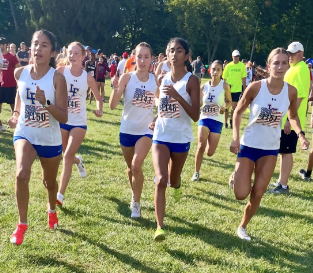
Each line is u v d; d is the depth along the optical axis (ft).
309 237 14.60
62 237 13.26
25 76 11.98
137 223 14.90
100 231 13.92
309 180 22.13
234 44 176.76
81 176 19.65
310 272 12.13
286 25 187.32
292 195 19.44
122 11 168.86
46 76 11.80
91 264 11.80
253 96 13.42
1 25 172.24
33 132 12.06
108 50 166.81
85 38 162.09
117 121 37.55
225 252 13.04
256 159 13.74
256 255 13.01
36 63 11.69
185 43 13.25
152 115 15.48
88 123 35.55
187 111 12.79
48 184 13.07
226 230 14.78
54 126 12.32
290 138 19.38
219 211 16.60
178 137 13.56
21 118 12.25
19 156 11.73
